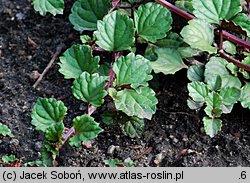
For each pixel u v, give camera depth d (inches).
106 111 18.2
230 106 18.0
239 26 18.1
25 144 18.2
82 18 19.5
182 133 18.6
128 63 17.5
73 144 16.3
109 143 18.3
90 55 17.8
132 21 18.2
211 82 18.2
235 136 18.5
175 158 18.0
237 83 18.3
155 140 18.4
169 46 19.4
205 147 18.3
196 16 18.6
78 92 16.8
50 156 16.7
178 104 19.2
